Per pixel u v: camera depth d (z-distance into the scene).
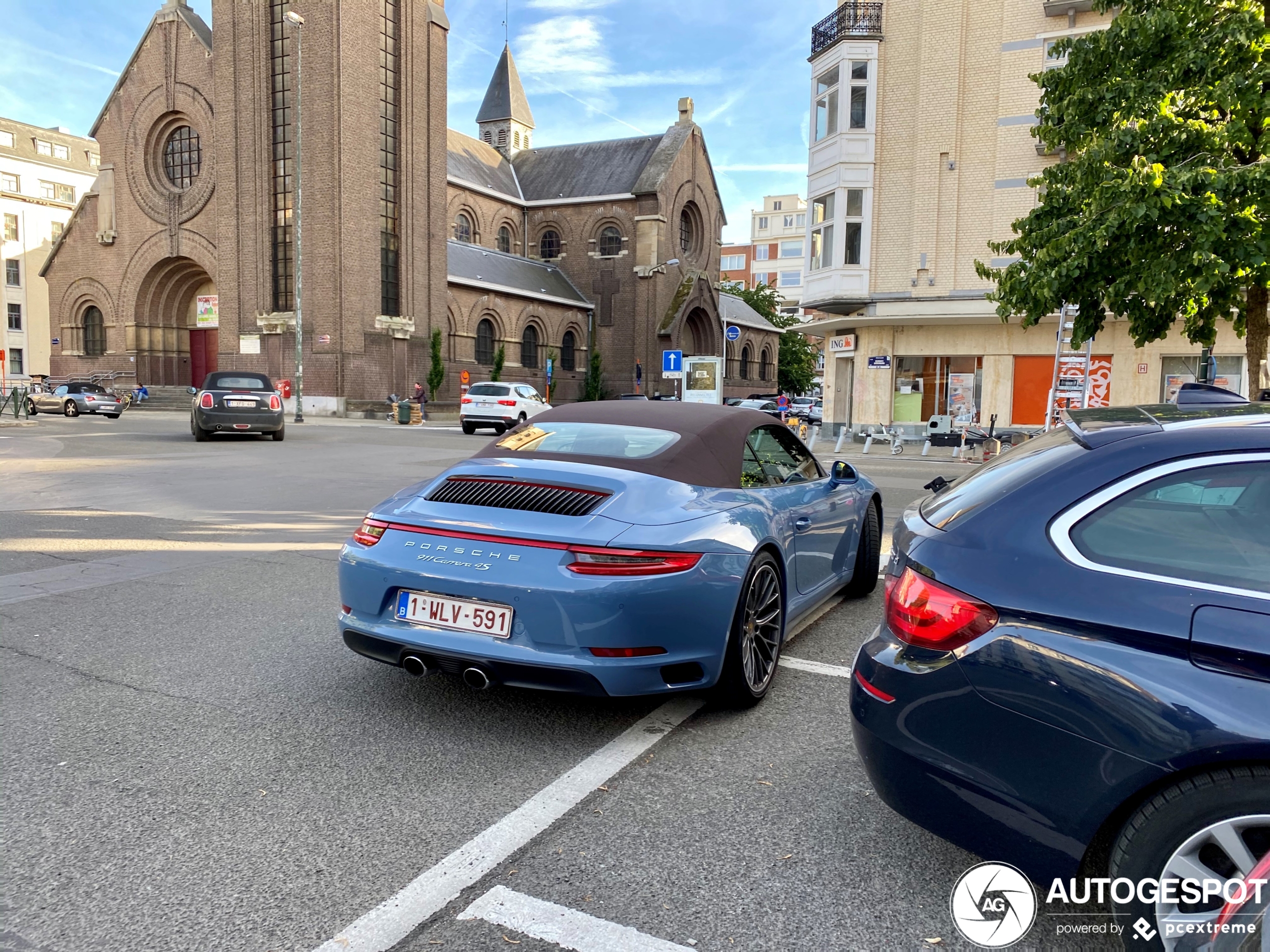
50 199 65.19
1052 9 21.48
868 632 5.17
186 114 40.34
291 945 2.17
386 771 3.20
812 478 5.04
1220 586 2.02
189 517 8.90
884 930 2.29
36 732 3.48
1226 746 1.85
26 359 63.44
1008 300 12.97
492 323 47.66
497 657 3.17
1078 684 2.04
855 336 24.50
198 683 4.09
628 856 2.63
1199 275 10.71
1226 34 10.62
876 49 23.39
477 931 2.25
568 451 4.02
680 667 3.37
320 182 35.94
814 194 25.08
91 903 2.34
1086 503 2.24
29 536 7.69
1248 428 2.22
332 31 35.34
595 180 58.19
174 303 43.91
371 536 3.62
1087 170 11.81
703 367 30.00
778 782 3.16
